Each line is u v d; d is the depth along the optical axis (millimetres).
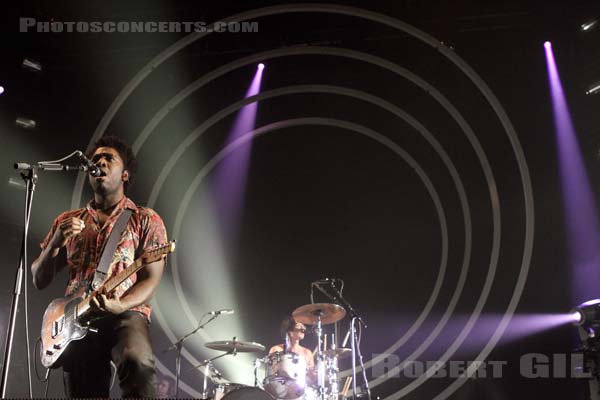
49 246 3203
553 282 9539
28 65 10273
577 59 9391
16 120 10227
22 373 8922
